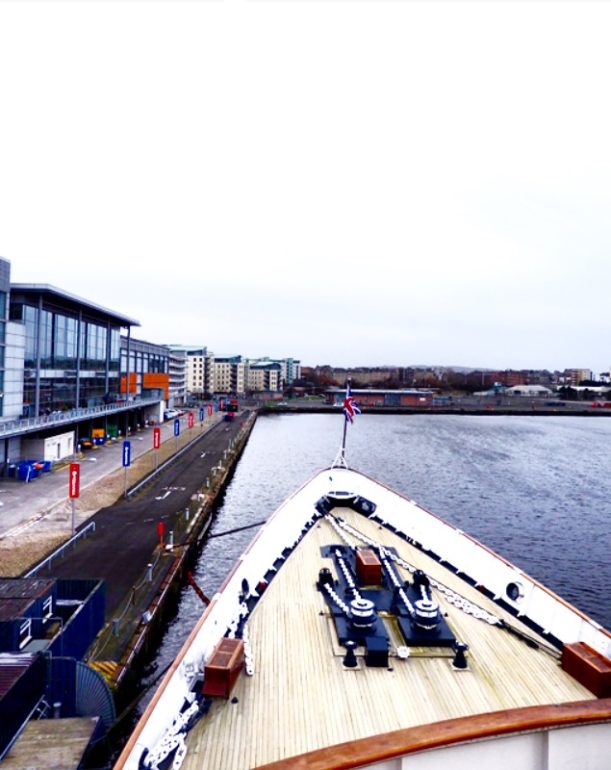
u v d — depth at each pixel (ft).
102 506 124.88
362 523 74.23
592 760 24.18
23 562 87.40
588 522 152.25
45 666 48.42
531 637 44.60
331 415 549.54
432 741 22.39
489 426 449.06
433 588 52.85
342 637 42.16
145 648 69.26
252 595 50.72
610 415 585.22
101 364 245.65
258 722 33.60
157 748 30.60
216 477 164.14
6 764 38.75
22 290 172.55
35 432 177.88
